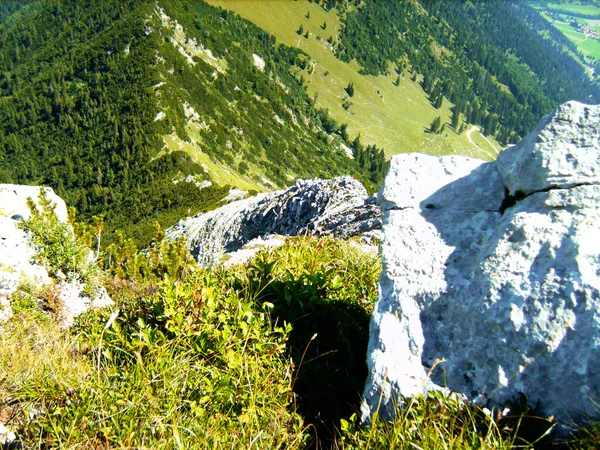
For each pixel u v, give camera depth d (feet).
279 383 13.14
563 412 10.13
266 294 17.48
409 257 13.67
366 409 11.94
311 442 12.14
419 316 12.69
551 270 11.14
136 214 528.63
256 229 124.98
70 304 26.35
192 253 167.73
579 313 10.44
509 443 9.76
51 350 14.66
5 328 21.45
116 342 13.67
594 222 11.20
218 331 13.48
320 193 99.60
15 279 25.16
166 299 14.43
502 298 11.52
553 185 12.20
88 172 645.51
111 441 10.46
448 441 9.93
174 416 11.04
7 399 11.91
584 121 12.38
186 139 652.07
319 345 15.52
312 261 21.53
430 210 14.52
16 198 29.66
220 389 11.89
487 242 12.97
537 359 10.66
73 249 28.68
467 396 11.25
